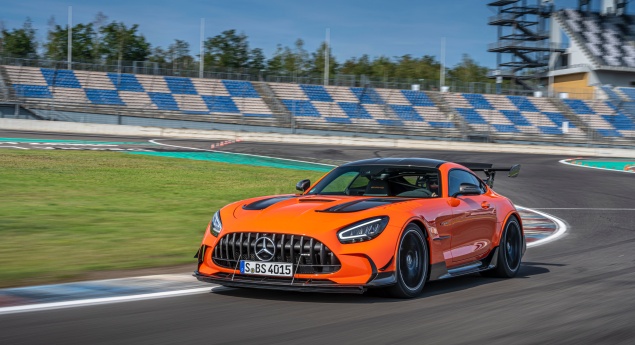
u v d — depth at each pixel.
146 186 16.48
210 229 5.31
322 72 81.75
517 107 53.38
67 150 27.00
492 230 6.28
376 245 4.85
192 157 28.34
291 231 4.85
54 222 9.93
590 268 7.17
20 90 43.12
